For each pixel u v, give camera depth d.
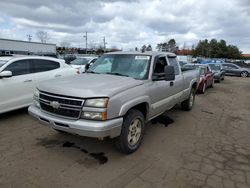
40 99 3.99
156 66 4.99
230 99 10.48
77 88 3.66
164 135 5.23
